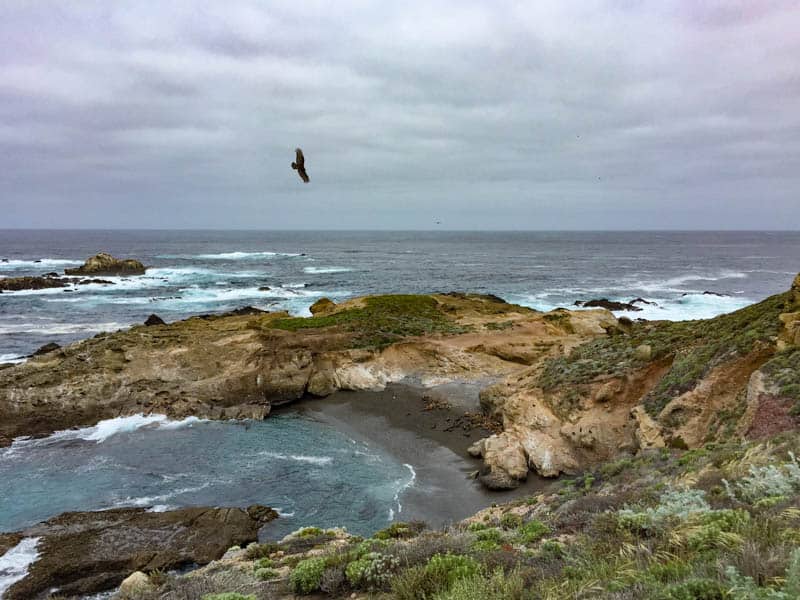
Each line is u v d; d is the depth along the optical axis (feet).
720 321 81.30
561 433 78.54
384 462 85.66
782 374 58.03
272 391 113.19
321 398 116.88
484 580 24.22
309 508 70.85
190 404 107.14
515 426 84.17
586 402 79.71
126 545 59.21
